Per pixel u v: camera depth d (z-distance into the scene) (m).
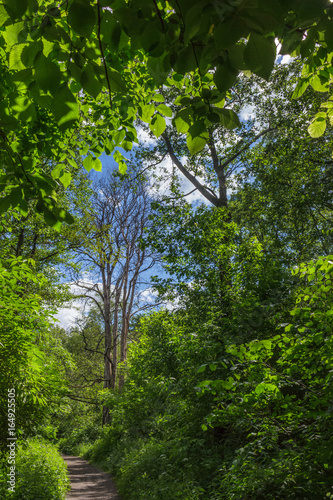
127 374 16.91
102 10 1.66
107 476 14.45
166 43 1.58
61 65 2.96
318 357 4.09
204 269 10.47
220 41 1.22
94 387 25.03
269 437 4.84
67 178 3.60
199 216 10.99
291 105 13.73
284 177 14.07
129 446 16.03
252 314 7.52
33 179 2.66
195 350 8.15
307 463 4.30
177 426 8.77
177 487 7.95
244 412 4.49
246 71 1.52
